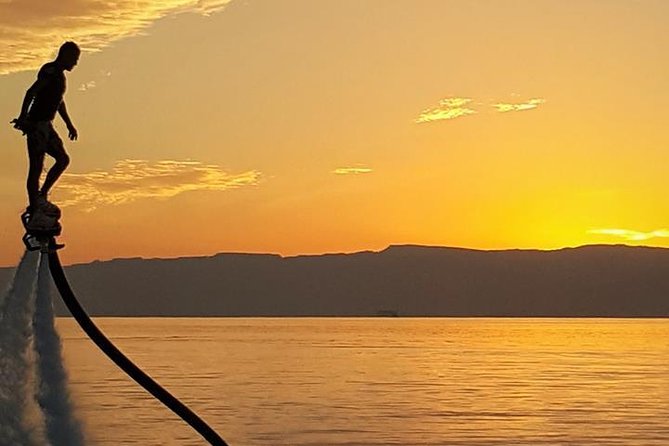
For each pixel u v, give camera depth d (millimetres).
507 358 169625
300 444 57719
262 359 155875
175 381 104250
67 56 15875
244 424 66125
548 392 96438
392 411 77000
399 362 153000
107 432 58938
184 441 56406
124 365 16438
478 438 61812
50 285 16469
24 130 15773
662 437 62906
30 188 15898
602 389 100438
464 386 103812
